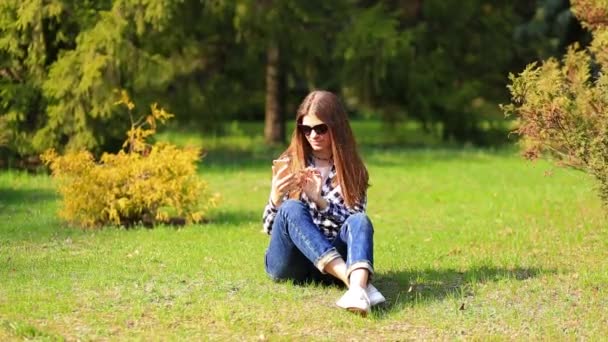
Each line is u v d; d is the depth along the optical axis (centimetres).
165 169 1086
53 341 637
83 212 1086
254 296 748
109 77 1568
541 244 980
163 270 839
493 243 998
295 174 753
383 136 2550
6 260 886
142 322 685
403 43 2084
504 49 2316
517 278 817
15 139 1606
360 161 769
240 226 1098
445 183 1552
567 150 989
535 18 2248
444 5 2245
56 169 1086
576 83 977
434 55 2230
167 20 1583
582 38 2145
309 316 701
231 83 2217
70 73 1559
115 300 738
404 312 716
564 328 686
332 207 763
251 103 2386
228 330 668
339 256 723
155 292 761
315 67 2216
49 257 900
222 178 1580
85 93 1567
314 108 757
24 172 1568
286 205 739
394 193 1434
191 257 898
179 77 2109
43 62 1583
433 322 695
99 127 1599
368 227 719
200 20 1962
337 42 2089
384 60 2067
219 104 2186
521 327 688
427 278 822
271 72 2178
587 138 922
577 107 933
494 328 685
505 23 2291
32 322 680
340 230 744
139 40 1666
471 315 713
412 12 2294
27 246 963
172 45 1761
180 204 1087
